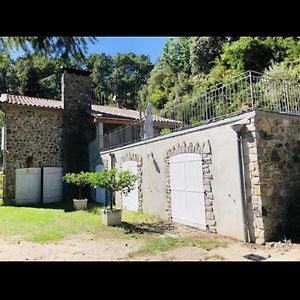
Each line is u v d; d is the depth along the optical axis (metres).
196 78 30.77
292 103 7.45
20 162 15.20
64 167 16.41
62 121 16.66
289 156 6.52
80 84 17.47
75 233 7.46
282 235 6.00
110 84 53.53
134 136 12.86
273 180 6.16
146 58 60.12
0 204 14.69
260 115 6.12
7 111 15.15
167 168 9.27
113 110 19.36
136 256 5.38
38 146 15.78
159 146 9.77
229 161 6.67
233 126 6.34
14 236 7.23
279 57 20.06
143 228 8.01
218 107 8.05
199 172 7.69
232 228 6.54
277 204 6.12
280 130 6.46
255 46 21.02
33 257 5.46
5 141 14.94
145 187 10.68
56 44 3.82
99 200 15.09
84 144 17.14
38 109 15.80
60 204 14.55
